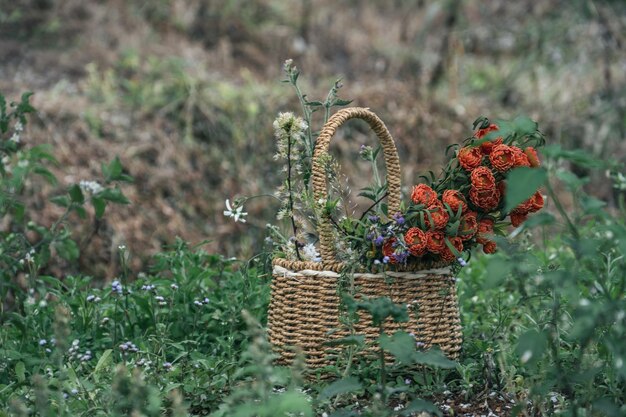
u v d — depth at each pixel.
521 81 12.77
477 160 4.77
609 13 12.09
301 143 5.09
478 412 4.62
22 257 5.86
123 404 4.04
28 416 4.22
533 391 4.14
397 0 16.27
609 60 11.90
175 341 5.58
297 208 5.19
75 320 5.64
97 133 9.96
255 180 10.03
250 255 8.87
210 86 10.77
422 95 11.36
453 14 13.16
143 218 9.16
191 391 4.68
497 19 14.17
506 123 4.13
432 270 4.92
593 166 3.89
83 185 5.96
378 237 4.73
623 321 3.98
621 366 3.78
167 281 5.93
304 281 4.88
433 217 4.73
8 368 5.09
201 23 13.23
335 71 13.14
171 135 10.22
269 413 3.70
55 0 12.86
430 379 4.84
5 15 12.41
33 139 9.66
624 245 3.73
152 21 13.12
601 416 4.20
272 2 14.23
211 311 5.71
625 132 11.17
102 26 12.64
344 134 10.62
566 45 12.91
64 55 11.84
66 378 4.41
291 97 10.79
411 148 10.82
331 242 4.84
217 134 10.34
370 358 4.88
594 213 3.88
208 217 9.56
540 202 4.91
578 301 4.12
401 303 4.86
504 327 5.62
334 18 14.68
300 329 4.90
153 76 11.18
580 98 11.96
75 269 8.28
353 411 4.25
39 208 8.70
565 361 4.73
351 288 4.75
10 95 10.39
